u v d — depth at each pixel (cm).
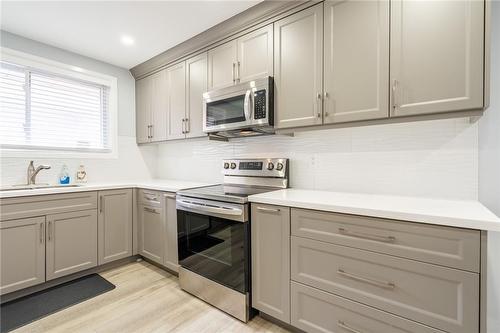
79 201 222
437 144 150
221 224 178
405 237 111
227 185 240
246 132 216
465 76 116
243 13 192
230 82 211
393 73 135
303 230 142
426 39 125
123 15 198
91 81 280
